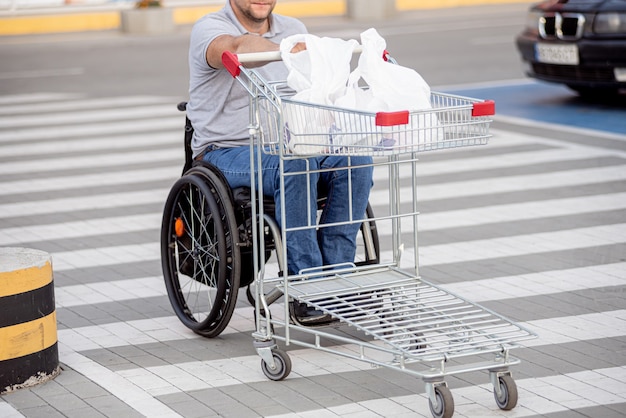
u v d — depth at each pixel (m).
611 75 13.41
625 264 7.73
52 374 5.76
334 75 5.46
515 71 18.17
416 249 5.93
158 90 17.02
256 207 6.07
